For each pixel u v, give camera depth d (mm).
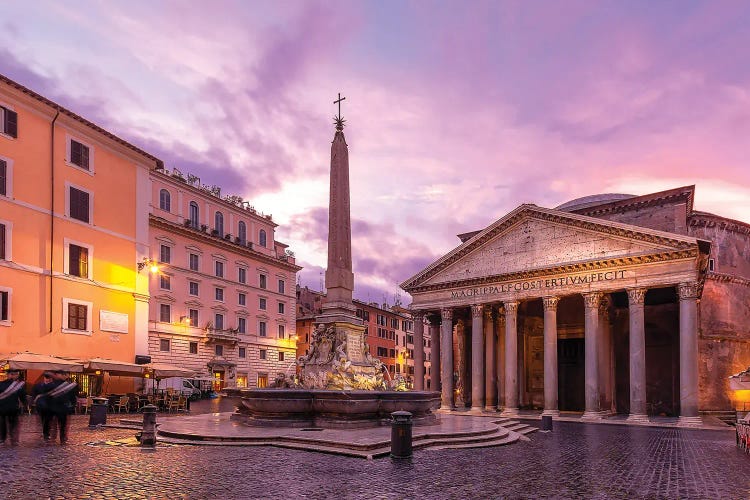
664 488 11672
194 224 55562
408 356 99938
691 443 21766
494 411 42156
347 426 18469
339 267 21969
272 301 64812
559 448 18703
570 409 48625
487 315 44625
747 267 50000
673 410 43938
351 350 21672
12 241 29422
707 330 46750
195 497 9445
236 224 61125
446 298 44188
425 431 18891
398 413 14383
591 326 36875
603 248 37344
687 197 44281
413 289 46000
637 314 35281
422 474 12242
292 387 20906
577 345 49156
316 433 17125
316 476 11578
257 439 16344
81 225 33188
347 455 14289
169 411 30703
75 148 33344
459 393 50375
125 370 30750
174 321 51375
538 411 44375
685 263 33906
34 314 30078
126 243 36344
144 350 36844
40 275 30594
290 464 12922
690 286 33500
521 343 47562
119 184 36219
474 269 43062
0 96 29406
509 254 41406
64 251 32000
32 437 17078
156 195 51344
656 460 16250
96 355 33344
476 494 10422
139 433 17203
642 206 45719
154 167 39250
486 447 17969
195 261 54594
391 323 94375
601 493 10969
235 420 21031
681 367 33156
